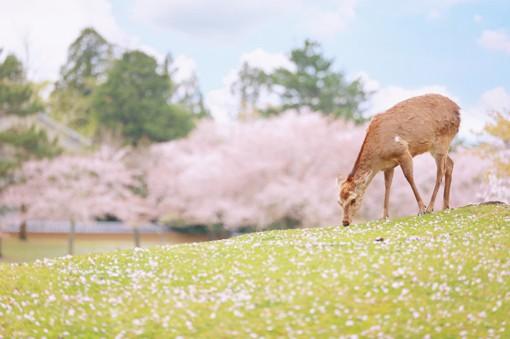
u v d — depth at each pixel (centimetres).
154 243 5581
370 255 1293
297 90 6109
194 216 5222
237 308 1109
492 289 1116
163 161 5616
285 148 4328
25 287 1311
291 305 1102
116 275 1346
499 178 3122
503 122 3070
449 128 1641
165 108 6322
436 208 4169
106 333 1084
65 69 8050
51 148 5247
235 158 4459
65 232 5900
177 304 1148
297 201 4088
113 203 5284
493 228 1432
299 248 1405
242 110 7488
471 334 992
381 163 1588
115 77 6303
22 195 5153
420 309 1059
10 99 5184
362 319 1042
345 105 6244
